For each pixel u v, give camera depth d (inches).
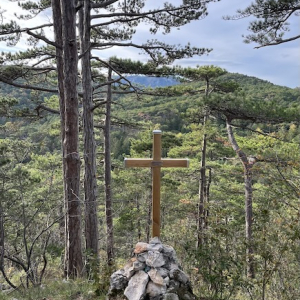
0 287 212.2
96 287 155.5
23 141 307.9
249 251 154.3
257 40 322.0
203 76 451.2
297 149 299.7
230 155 592.7
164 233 303.3
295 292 153.9
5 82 307.4
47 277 258.1
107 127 467.2
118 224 520.4
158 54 343.9
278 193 180.4
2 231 221.5
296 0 276.1
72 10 237.8
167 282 130.2
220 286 145.1
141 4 322.7
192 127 497.0
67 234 249.8
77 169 249.0
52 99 479.2
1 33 262.1
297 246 144.9
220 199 565.3
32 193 379.6
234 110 363.9
